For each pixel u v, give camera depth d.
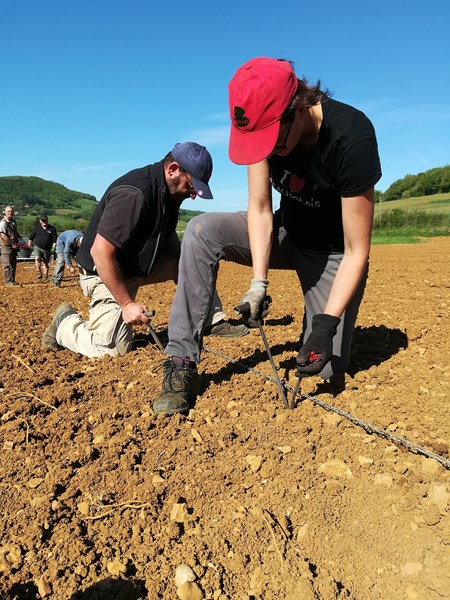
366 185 2.51
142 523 2.10
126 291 3.27
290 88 2.24
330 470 2.44
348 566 1.96
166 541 2.01
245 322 2.94
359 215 2.58
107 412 2.94
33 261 21.05
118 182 3.33
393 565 1.97
